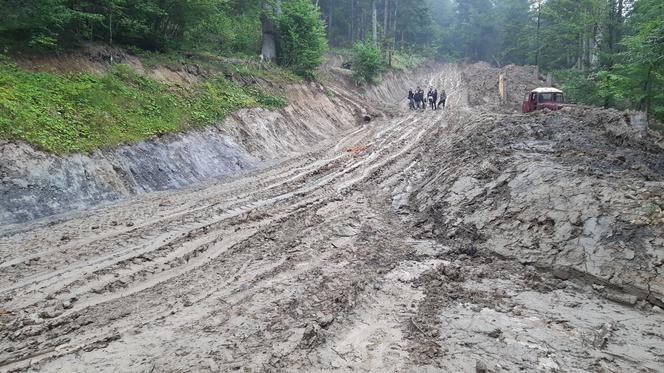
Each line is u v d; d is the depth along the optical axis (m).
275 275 6.66
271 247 7.77
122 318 5.38
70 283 6.16
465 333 5.06
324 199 10.81
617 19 21.75
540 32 35.25
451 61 66.31
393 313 5.58
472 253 7.45
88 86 11.57
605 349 4.69
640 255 5.83
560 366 4.41
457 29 74.06
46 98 10.52
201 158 12.95
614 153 9.55
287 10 23.55
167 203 9.96
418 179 12.42
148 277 6.49
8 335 4.91
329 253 7.56
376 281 6.49
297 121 19.52
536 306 5.66
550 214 7.13
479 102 28.98
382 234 8.59
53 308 5.51
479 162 10.16
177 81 15.46
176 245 7.66
